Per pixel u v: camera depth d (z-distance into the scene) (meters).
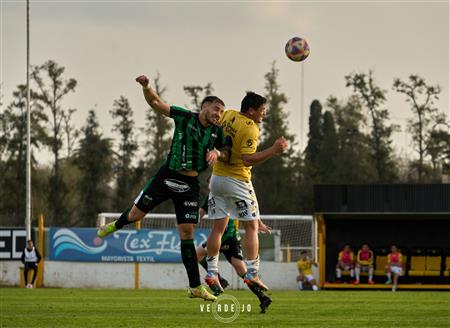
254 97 26.58
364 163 127.12
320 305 35.53
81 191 120.31
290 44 29.45
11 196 117.00
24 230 69.38
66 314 28.78
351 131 130.88
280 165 123.88
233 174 27.11
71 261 68.44
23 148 119.06
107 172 121.56
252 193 27.50
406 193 64.44
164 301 38.34
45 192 117.00
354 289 67.06
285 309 31.97
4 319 26.34
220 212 27.55
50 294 46.62
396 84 124.31
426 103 123.56
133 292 51.44
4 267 69.06
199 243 66.62
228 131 26.64
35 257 65.06
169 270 68.19
